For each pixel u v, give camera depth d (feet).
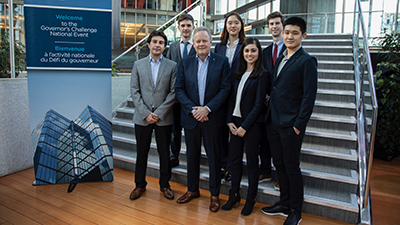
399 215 7.77
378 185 10.16
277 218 7.29
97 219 7.21
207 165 9.82
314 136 9.37
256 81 7.20
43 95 8.97
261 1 24.39
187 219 7.23
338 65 13.53
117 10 28.63
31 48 8.67
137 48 15.08
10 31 11.99
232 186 7.75
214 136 7.57
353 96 11.10
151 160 10.50
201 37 7.36
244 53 7.27
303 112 6.25
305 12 23.52
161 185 8.65
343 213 7.06
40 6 8.57
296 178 6.75
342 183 7.68
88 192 8.87
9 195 8.55
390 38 14.02
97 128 9.61
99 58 9.28
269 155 8.35
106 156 9.72
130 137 12.15
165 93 8.38
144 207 7.88
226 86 7.55
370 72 7.64
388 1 19.13
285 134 6.62
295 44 6.53
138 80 8.41
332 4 23.21
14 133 10.43
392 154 13.65
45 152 9.30
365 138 7.73
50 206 7.89
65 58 8.98
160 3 43.01
